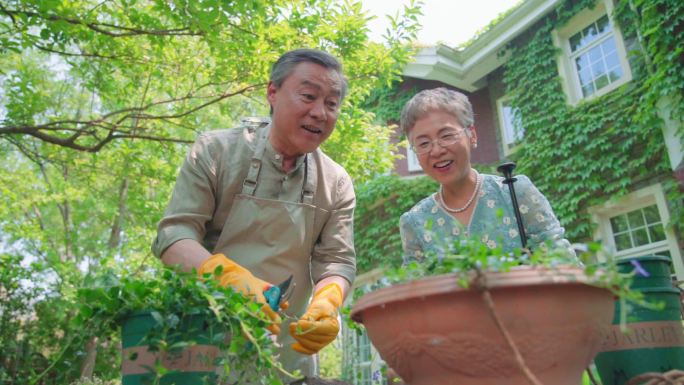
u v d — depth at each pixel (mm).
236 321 862
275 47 4043
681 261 4910
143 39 4719
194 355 871
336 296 1374
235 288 1128
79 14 3746
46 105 4648
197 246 1340
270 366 875
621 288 642
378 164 4828
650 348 1045
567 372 724
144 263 7352
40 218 9594
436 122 1515
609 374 1091
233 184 1567
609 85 5926
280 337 1575
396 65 4422
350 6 4008
